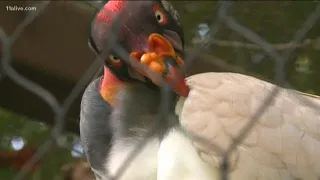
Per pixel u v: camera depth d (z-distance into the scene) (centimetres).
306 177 526
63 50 805
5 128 888
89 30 557
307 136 536
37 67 812
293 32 890
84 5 804
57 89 838
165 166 544
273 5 890
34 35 792
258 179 525
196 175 534
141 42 552
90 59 812
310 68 857
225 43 882
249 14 898
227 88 558
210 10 901
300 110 551
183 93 555
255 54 891
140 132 591
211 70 855
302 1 884
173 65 555
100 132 608
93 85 627
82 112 626
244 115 541
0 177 841
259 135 534
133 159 569
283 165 527
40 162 823
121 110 598
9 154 852
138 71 573
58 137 471
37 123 885
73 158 842
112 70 583
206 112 546
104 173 604
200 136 535
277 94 555
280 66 389
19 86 812
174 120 557
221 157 518
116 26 542
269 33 897
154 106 592
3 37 521
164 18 561
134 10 551
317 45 828
